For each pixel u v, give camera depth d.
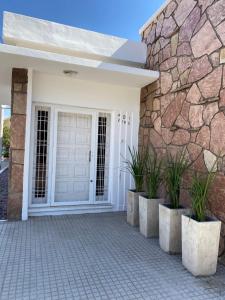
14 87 4.22
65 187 4.98
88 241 3.57
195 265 2.65
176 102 3.99
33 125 4.67
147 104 5.00
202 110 3.37
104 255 3.14
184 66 3.80
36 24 4.16
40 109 4.73
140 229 3.95
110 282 2.53
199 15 3.49
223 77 3.01
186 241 2.81
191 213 2.97
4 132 13.05
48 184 4.80
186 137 3.70
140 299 2.27
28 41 4.09
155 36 4.71
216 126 3.10
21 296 2.27
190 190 3.23
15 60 3.88
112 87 5.10
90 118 5.10
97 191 5.20
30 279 2.54
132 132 5.29
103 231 4.00
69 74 4.45
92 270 2.76
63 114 4.91
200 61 3.43
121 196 5.23
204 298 2.31
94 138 5.10
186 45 3.76
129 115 5.27
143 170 4.39
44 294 2.30
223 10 3.04
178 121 3.92
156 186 3.86
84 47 4.47
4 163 11.57
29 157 4.46
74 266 2.84
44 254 3.12
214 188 3.06
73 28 4.41
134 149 5.30
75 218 4.62
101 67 4.10
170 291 2.40
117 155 5.20
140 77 4.51
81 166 5.07
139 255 3.16
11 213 4.32
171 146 4.09
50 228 4.04
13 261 2.91
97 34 4.58
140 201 3.95
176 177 3.34
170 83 4.18
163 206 3.34
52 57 3.83
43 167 4.80
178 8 4.01
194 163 3.49
